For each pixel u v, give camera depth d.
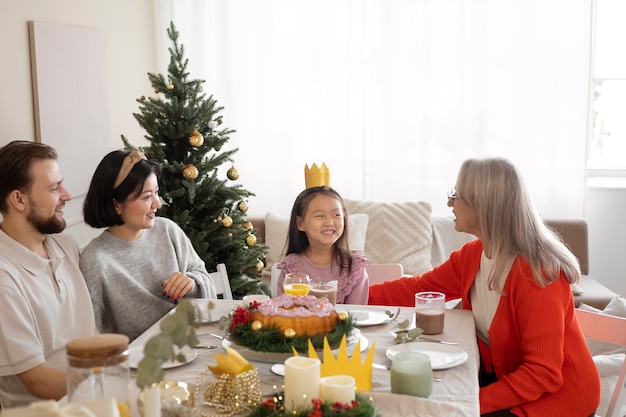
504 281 2.19
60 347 2.09
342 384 1.41
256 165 4.92
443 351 1.90
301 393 1.38
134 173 2.35
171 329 1.20
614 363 2.53
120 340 1.26
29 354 1.92
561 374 2.10
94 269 2.32
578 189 4.66
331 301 2.10
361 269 2.70
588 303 3.88
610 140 4.91
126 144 3.62
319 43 4.79
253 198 4.95
